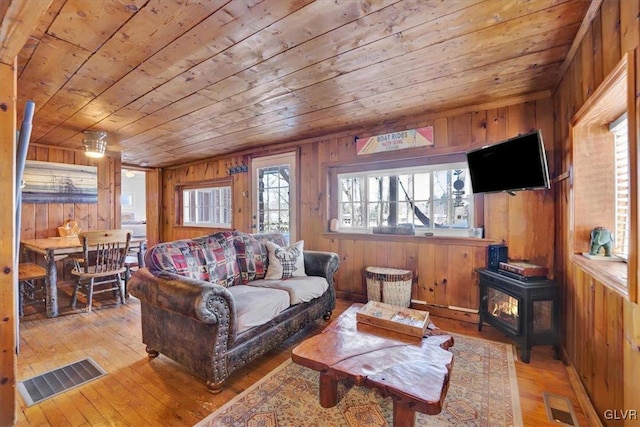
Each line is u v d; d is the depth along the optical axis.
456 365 2.11
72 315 3.12
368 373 1.38
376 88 2.40
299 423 1.54
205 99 2.53
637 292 1.07
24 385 1.88
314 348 1.61
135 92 2.35
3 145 1.51
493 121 2.75
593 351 1.62
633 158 1.09
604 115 1.67
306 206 4.02
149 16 1.45
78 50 1.74
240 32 1.60
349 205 3.74
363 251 3.55
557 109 2.37
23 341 2.50
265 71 2.06
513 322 2.33
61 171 4.07
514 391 1.81
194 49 1.75
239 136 3.84
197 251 2.50
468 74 2.17
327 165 3.80
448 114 2.95
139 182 11.06
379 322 1.89
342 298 3.69
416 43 1.75
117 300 3.65
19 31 1.23
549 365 2.11
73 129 3.33
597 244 1.73
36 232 3.87
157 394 1.80
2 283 1.51
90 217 4.33
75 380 1.93
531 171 2.24
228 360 1.85
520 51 1.86
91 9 1.39
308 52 1.82
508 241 2.70
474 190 2.75
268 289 2.42
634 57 1.09
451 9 1.44
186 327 1.92
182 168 5.79
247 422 1.55
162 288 1.94
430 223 3.20
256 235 3.17
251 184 4.65
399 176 3.41
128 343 2.47
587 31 1.58
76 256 3.57
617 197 1.76
